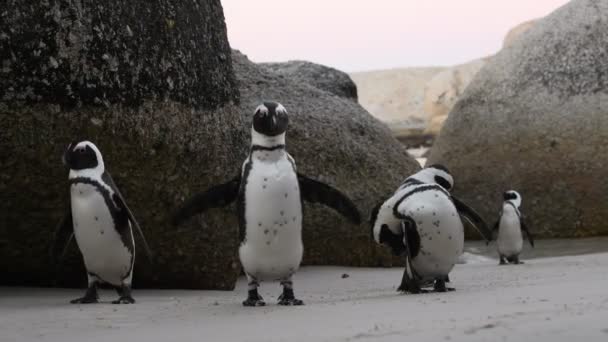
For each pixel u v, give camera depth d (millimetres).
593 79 20469
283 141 7223
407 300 6910
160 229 9516
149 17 9102
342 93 18000
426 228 7934
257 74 14812
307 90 14961
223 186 7500
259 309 6938
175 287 9953
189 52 9578
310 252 13648
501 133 21281
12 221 8883
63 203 8867
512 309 5660
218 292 9781
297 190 7191
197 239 9719
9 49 8242
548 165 20375
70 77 8516
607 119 19938
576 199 19922
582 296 6152
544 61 21234
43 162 8609
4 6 8203
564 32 21312
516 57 21953
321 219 13547
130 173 9133
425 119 69438
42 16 8344
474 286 8609
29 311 7270
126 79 8867
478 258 16328
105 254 7777
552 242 19078
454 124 22516
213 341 5117
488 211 21047
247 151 10703
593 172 19812
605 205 19656
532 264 12727
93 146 7734
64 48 8445
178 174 9453
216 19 10320
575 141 20141
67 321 6520
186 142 9453
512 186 20781
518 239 13938
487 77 22297
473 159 21641
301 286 10648
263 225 7125
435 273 8156
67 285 9562
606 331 4520
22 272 9398
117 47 8781
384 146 14750
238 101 10695
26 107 8391
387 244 8508
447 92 63406
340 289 10023
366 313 5984
